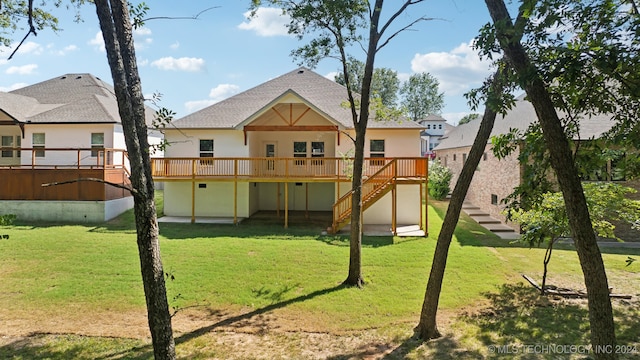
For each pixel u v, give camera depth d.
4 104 18.91
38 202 16.47
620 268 10.56
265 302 8.01
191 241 12.91
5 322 6.99
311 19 8.37
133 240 12.95
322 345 6.29
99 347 6.12
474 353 6.01
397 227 16.25
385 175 15.54
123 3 4.72
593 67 4.05
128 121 4.51
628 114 4.69
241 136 18.00
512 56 4.16
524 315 7.41
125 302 7.89
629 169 5.61
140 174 4.57
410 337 6.55
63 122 18.72
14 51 4.83
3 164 20.28
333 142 19.30
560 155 4.12
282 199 20.55
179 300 8.05
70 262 10.39
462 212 19.67
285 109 18.08
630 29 3.85
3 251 11.38
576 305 7.88
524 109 19.19
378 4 8.42
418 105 62.59
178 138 18.09
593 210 7.85
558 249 12.59
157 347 4.63
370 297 8.28
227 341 6.41
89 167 16.91
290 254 11.38
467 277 9.55
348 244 12.76
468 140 23.02
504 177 16.78
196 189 18.30
